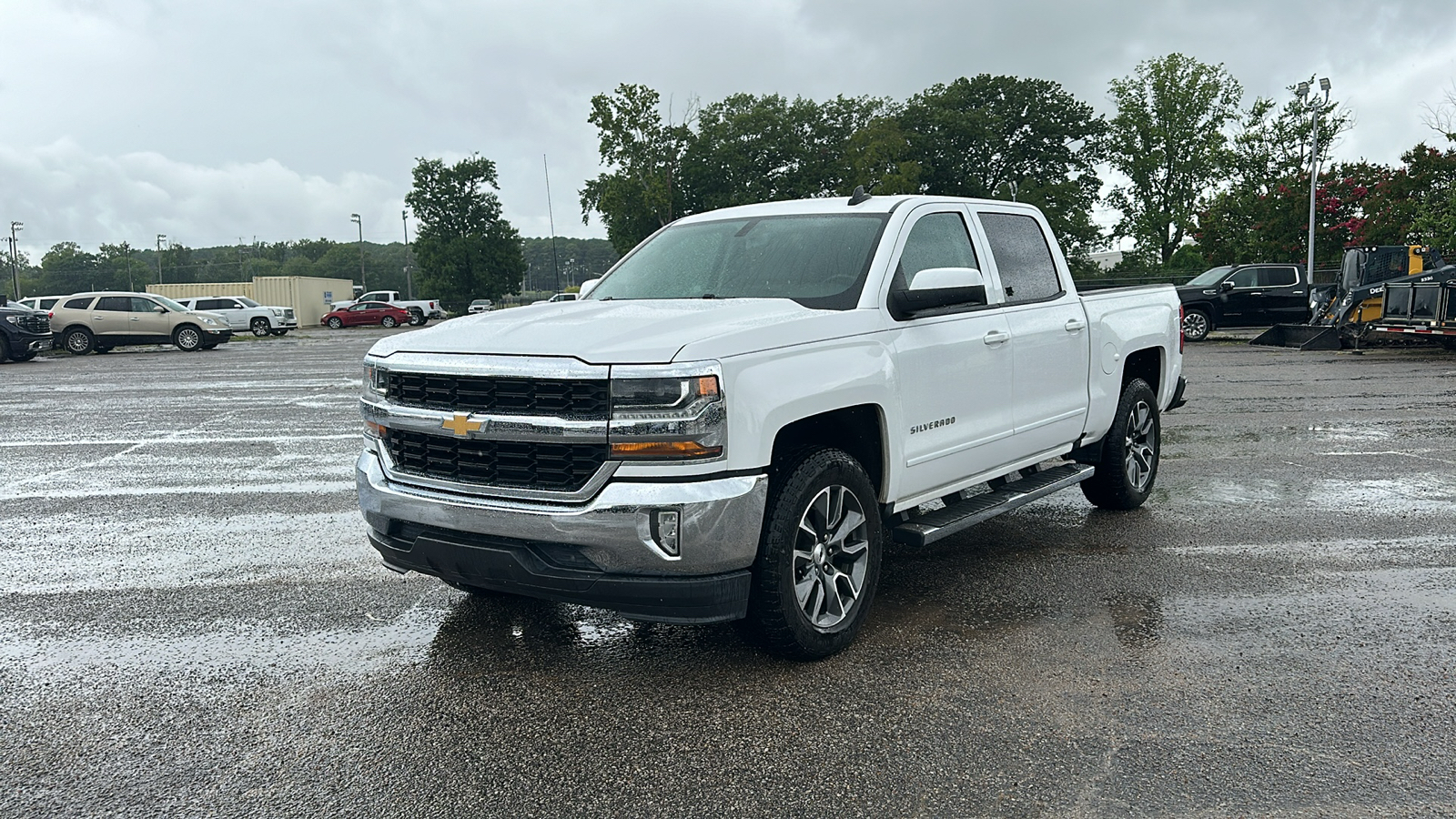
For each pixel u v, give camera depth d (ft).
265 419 39.60
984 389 15.99
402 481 13.07
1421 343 67.51
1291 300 78.59
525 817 9.47
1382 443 30.32
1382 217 115.44
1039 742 10.85
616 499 11.38
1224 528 20.17
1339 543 18.86
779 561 12.30
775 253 15.40
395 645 14.11
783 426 12.19
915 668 12.95
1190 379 49.98
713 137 230.27
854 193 16.61
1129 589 16.21
